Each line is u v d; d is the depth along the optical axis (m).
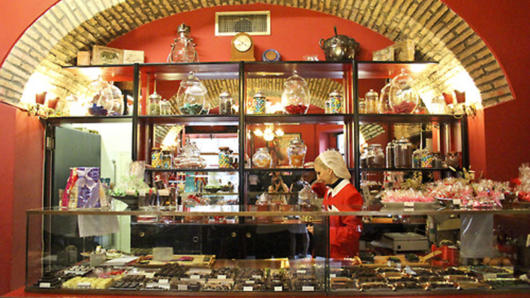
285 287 1.85
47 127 3.85
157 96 3.85
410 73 4.08
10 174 3.37
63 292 1.88
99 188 2.15
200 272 1.95
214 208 2.14
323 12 4.27
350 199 2.76
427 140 4.09
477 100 3.56
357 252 1.89
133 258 1.99
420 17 3.65
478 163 3.55
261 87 4.27
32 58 3.47
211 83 4.32
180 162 3.78
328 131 4.12
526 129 3.29
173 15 4.29
